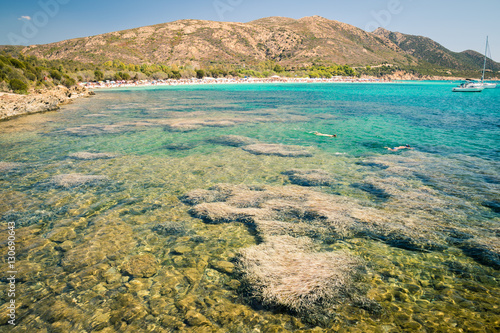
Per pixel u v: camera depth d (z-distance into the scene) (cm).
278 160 1327
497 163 1262
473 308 478
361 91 7544
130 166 1252
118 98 4866
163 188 1009
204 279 556
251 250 638
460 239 682
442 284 536
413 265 590
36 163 1292
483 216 793
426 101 4528
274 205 852
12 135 1873
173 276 567
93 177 1112
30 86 4484
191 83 10938
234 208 838
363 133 1950
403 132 1984
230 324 449
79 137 1814
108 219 797
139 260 618
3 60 4734
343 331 433
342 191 969
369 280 544
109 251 650
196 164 1275
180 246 669
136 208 861
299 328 439
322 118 2611
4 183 1051
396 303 488
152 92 6506
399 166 1223
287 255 613
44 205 880
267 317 461
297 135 1873
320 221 761
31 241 690
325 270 563
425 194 936
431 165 1236
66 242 687
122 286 540
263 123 2328
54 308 488
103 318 466
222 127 2144
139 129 2067
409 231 714
